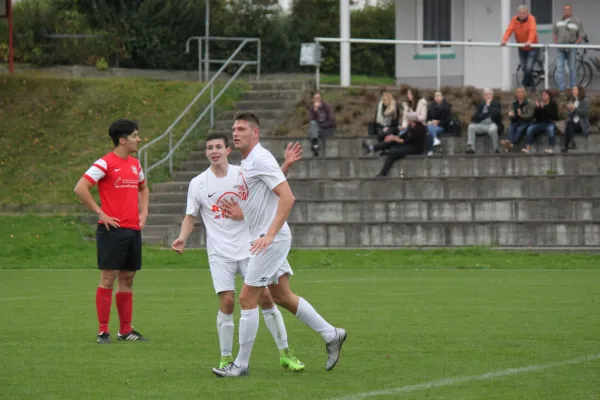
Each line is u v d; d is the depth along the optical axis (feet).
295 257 236.43
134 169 116.78
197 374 91.50
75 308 149.38
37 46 425.28
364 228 251.19
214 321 132.67
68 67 422.41
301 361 98.84
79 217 274.36
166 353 104.94
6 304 154.81
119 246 113.19
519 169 271.08
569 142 272.92
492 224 244.63
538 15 346.95
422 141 276.41
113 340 114.83
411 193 268.21
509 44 312.91
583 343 107.86
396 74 364.79
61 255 244.83
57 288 182.19
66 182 299.58
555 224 241.76
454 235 246.47
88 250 251.19
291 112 326.65
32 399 79.71
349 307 146.61
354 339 112.57
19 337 117.39
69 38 429.79
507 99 312.71
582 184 257.96
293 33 523.29
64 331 122.93
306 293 168.35
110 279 113.50
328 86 339.98
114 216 114.21
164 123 329.93
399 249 244.83
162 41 448.65
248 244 99.91
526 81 316.40
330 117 296.30
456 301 153.58
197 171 303.48
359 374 90.33
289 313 140.97
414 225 248.52
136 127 117.19
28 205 287.28
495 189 263.29
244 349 90.12
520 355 99.81
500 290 170.60
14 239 254.27
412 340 111.34
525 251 237.86
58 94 346.33
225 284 98.12
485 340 110.73
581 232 240.73
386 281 190.80
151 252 244.22
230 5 495.82
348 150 293.84
